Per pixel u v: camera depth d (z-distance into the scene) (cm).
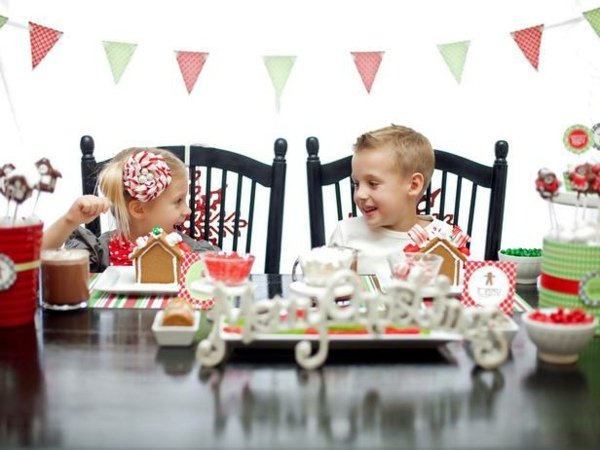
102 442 78
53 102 251
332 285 99
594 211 154
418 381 96
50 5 245
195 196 203
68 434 80
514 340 113
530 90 249
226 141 256
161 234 142
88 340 112
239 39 250
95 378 96
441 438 79
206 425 82
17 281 117
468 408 87
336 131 255
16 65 246
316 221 188
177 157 188
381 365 101
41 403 88
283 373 98
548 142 252
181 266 134
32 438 79
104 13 247
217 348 100
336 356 105
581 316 103
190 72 208
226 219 241
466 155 255
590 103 246
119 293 138
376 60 209
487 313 101
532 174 254
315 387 93
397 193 182
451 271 143
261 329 99
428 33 249
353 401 89
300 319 101
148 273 142
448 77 251
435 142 255
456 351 107
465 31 248
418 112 254
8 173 120
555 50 246
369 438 80
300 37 250
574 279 113
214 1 248
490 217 186
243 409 87
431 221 194
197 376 97
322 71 252
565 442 79
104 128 254
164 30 249
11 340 111
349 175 190
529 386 94
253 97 253
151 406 88
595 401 89
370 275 156
